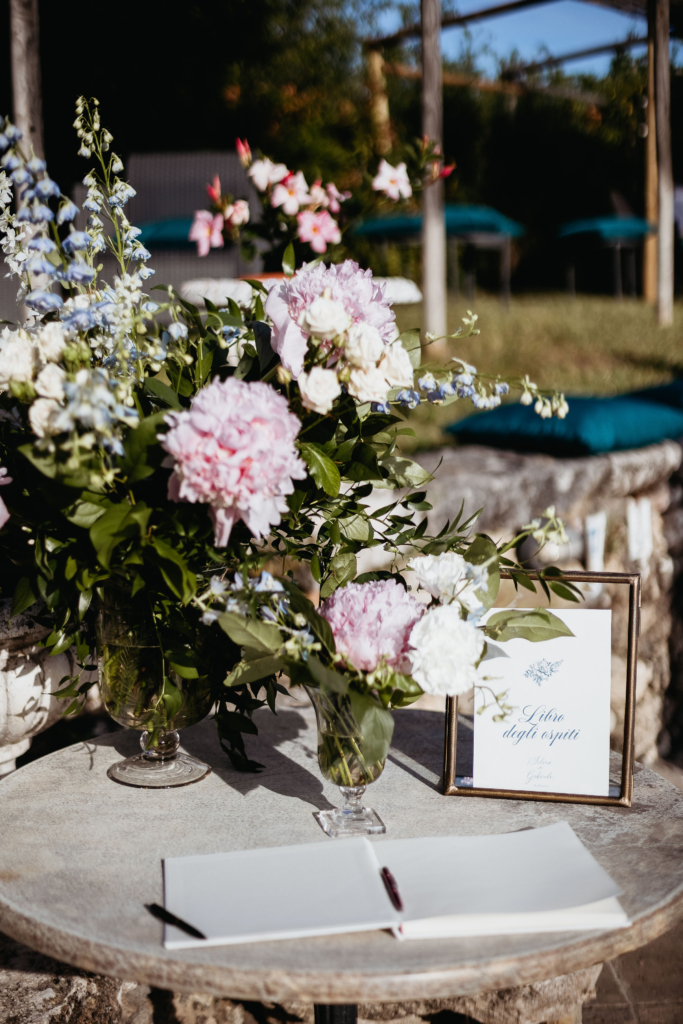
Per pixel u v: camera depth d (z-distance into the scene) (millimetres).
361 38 12750
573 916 982
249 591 1133
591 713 1331
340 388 1098
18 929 1016
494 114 16031
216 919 975
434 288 6367
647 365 7664
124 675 1282
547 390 1325
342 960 920
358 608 1100
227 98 10570
